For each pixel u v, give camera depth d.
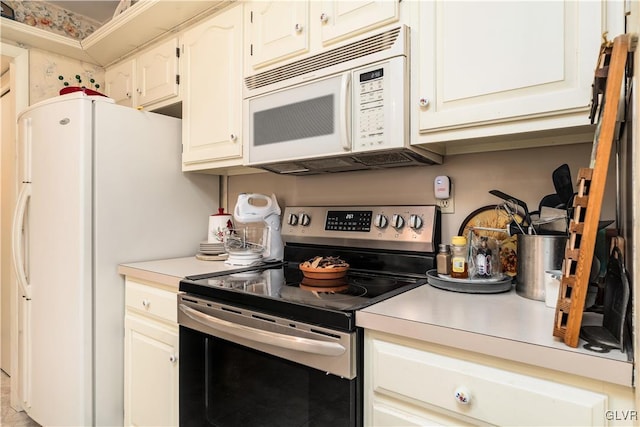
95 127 1.63
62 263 1.62
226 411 1.18
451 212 1.38
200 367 1.26
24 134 1.78
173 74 1.92
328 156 1.31
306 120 1.36
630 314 0.66
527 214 1.04
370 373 0.89
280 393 1.03
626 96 0.74
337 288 1.20
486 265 1.14
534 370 0.69
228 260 1.70
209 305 1.20
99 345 1.61
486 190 1.31
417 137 1.16
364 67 1.22
